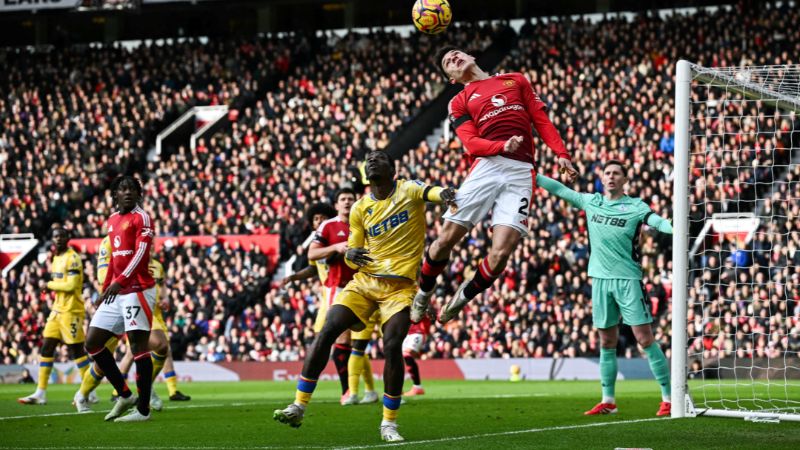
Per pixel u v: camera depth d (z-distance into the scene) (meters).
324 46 31.33
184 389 17.12
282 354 21.59
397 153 27.00
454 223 7.01
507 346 20.53
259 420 9.04
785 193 22.98
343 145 27.09
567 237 22.05
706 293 20.20
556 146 7.11
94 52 32.53
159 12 33.31
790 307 19.47
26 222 26.73
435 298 21.66
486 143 6.92
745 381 17.31
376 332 21.03
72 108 30.50
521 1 32.19
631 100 26.00
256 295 23.14
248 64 31.53
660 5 31.22
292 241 24.08
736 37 27.66
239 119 29.84
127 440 7.36
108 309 8.83
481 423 8.45
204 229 25.12
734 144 24.19
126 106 30.59
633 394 13.17
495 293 21.33
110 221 8.92
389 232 7.28
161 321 10.84
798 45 27.00
